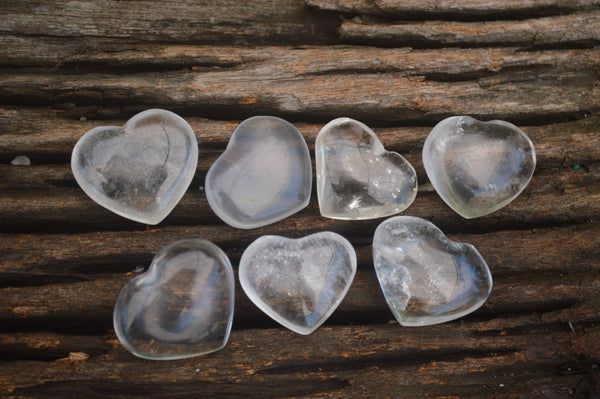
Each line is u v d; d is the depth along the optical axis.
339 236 0.30
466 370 0.30
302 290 0.30
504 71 0.33
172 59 0.32
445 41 0.33
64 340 0.29
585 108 0.33
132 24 0.32
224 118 0.32
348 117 0.32
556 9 0.34
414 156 0.32
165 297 0.29
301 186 0.31
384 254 0.30
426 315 0.30
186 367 0.29
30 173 0.30
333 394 0.29
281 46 0.33
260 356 0.29
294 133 0.31
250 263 0.30
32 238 0.30
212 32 0.33
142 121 0.30
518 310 0.31
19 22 0.31
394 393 0.30
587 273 0.31
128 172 0.30
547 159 0.32
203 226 0.31
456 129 0.32
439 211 0.32
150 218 0.30
